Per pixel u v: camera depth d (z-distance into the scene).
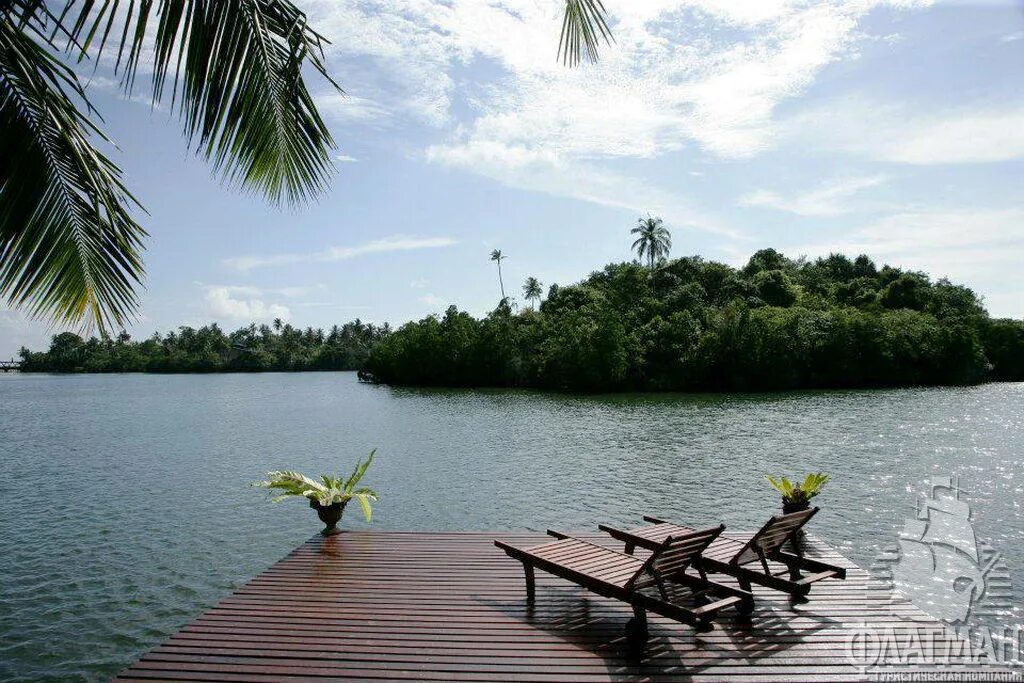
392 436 31.02
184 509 15.98
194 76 3.36
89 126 3.70
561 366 61.50
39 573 11.09
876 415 34.59
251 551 12.38
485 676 4.66
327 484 9.26
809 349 58.28
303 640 5.32
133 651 8.12
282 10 3.39
